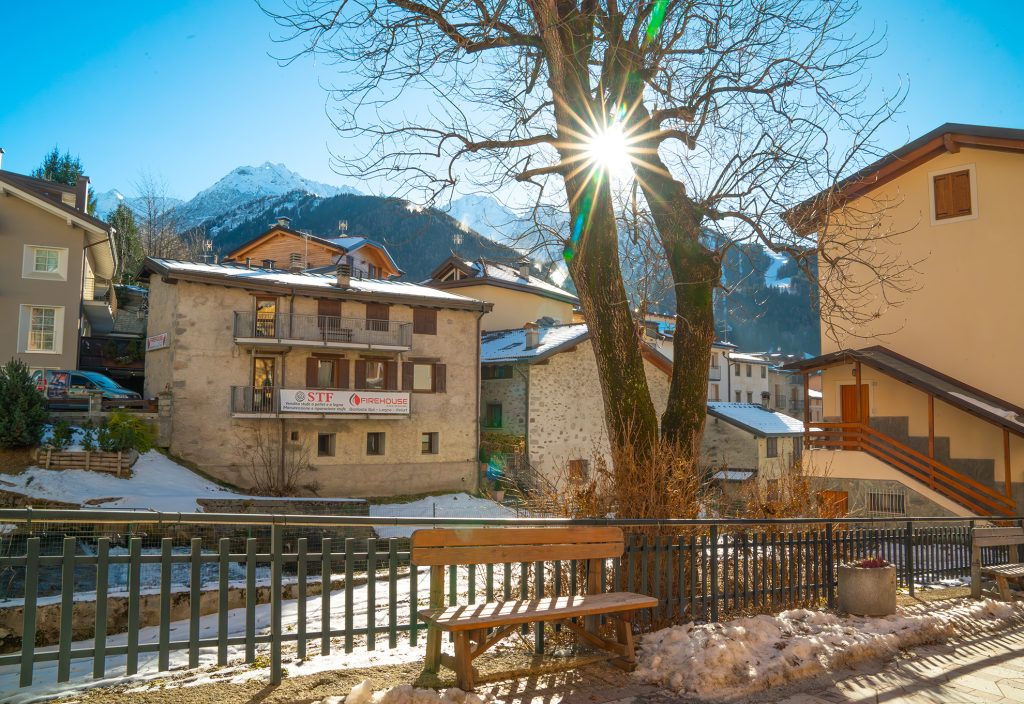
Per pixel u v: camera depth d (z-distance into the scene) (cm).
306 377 2800
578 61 793
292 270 3747
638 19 810
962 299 1984
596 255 793
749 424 3434
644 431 769
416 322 3073
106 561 426
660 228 880
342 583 1052
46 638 754
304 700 429
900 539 923
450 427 3119
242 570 1378
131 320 4309
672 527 698
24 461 2091
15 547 1394
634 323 806
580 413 3322
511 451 3089
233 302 2683
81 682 464
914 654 624
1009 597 882
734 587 687
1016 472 1898
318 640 618
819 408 6719
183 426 2544
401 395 2886
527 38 817
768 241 909
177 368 2553
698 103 878
